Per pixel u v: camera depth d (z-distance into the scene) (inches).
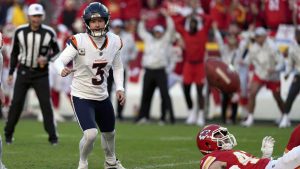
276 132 1683.1
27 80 1421.0
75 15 2292.1
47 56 1423.5
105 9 1008.2
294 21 2080.5
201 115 1999.3
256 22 2164.1
